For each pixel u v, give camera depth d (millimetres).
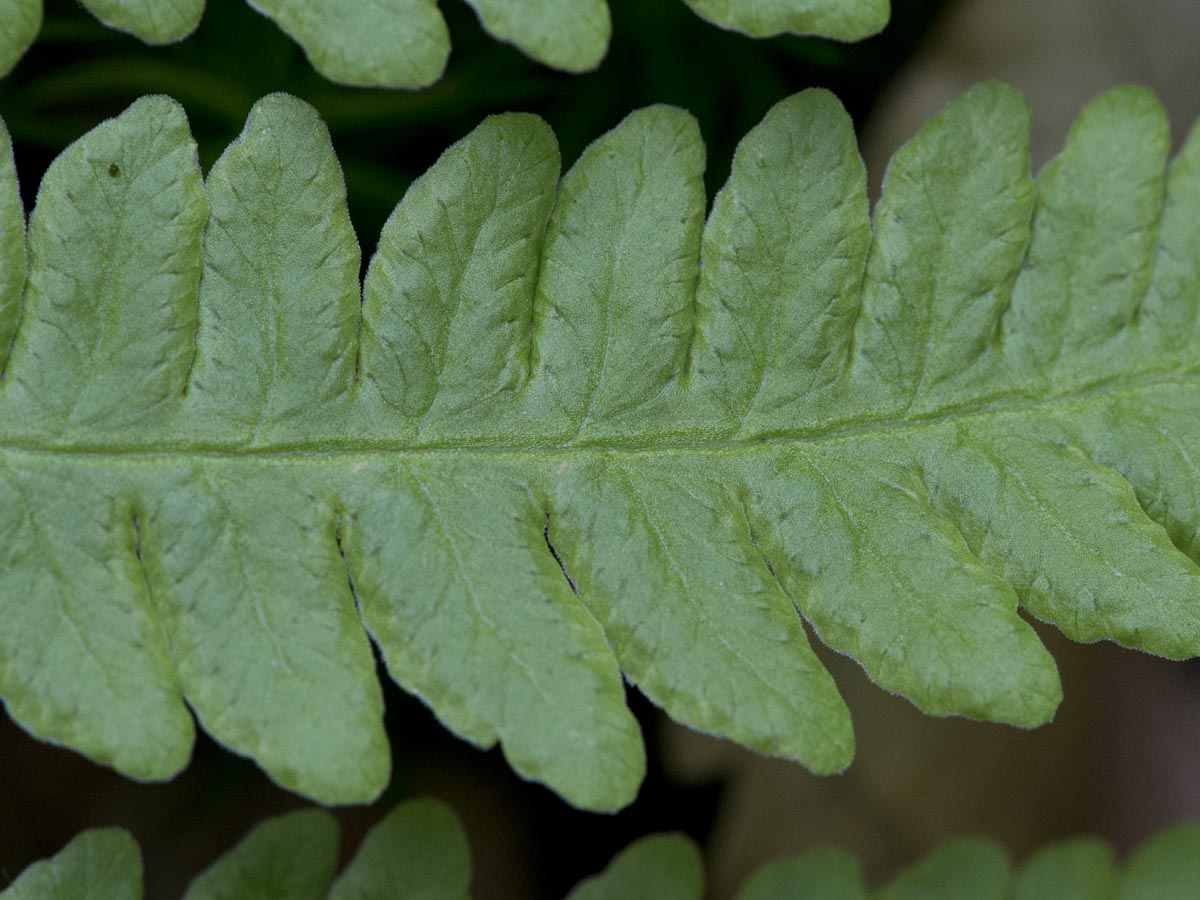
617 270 158
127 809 181
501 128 156
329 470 156
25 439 155
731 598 156
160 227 154
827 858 172
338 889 162
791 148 158
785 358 159
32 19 150
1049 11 191
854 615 157
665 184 157
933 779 194
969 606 156
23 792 179
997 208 160
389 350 156
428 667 154
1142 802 198
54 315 154
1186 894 176
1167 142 162
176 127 154
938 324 161
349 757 151
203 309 155
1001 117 160
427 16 152
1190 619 157
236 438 156
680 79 180
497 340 157
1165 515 161
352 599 155
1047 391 161
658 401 158
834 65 184
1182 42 191
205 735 182
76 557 154
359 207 177
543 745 152
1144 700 199
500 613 155
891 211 160
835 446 160
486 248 156
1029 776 196
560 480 158
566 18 152
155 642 153
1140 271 162
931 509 159
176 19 152
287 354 156
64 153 154
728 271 159
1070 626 158
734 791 192
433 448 157
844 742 154
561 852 189
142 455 155
